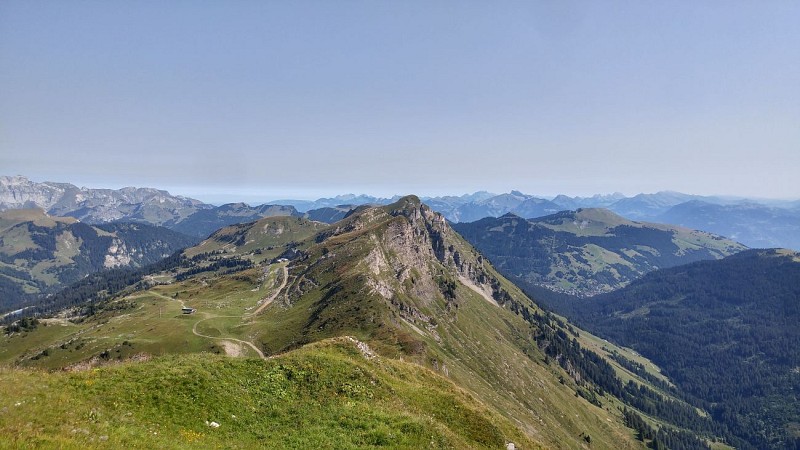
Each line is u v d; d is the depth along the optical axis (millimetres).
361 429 38375
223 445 31766
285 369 45469
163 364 40438
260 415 37688
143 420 31531
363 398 44719
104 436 27062
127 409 32219
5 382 30828
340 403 42500
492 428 49344
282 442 34344
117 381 35531
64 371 37219
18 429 25016
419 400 50094
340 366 49156
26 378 32531
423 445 37875
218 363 42906
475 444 44938
